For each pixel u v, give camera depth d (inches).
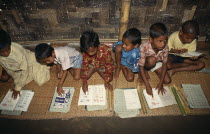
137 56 98.8
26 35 119.0
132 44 85.7
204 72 112.4
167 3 103.4
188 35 86.5
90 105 95.4
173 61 109.5
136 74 113.3
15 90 99.4
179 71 110.6
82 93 100.5
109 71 98.4
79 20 111.3
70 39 122.5
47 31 117.3
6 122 91.4
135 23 113.0
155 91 100.7
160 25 80.7
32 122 91.1
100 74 108.3
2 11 104.7
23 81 98.8
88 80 110.6
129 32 83.3
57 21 111.8
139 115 91.0
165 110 93.0
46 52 82.4
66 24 113.4
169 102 95.5
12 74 101.8
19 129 88.4
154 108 93.7
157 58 97.0
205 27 115.9
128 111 92.4
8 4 101.7
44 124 90.0
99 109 93.8
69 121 90.7
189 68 107.6
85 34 80.9
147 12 107.3
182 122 88.4
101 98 97.9
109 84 102.0
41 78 106.3
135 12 107.1
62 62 93.0
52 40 122.9
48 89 106.7
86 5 103.7
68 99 99.0
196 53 97.7
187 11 107.6
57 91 100.7
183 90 101.8
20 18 109.3
